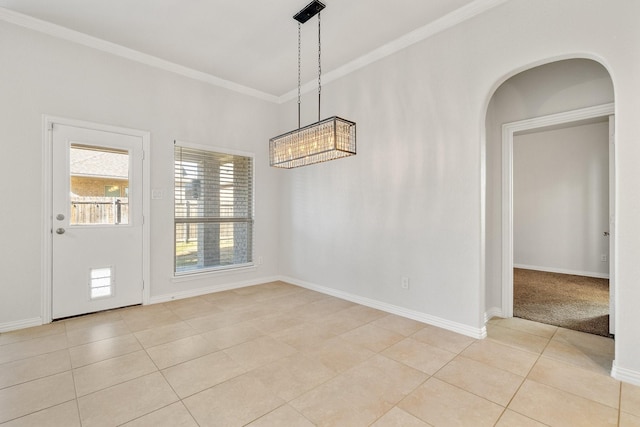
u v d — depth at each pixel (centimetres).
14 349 237
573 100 276
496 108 320
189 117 378
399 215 316
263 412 166
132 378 198
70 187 302
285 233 461
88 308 313
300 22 282
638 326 191
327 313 323
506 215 314
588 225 526
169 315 314
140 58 340
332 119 214
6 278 272
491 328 286
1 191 270
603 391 185
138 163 341
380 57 330
